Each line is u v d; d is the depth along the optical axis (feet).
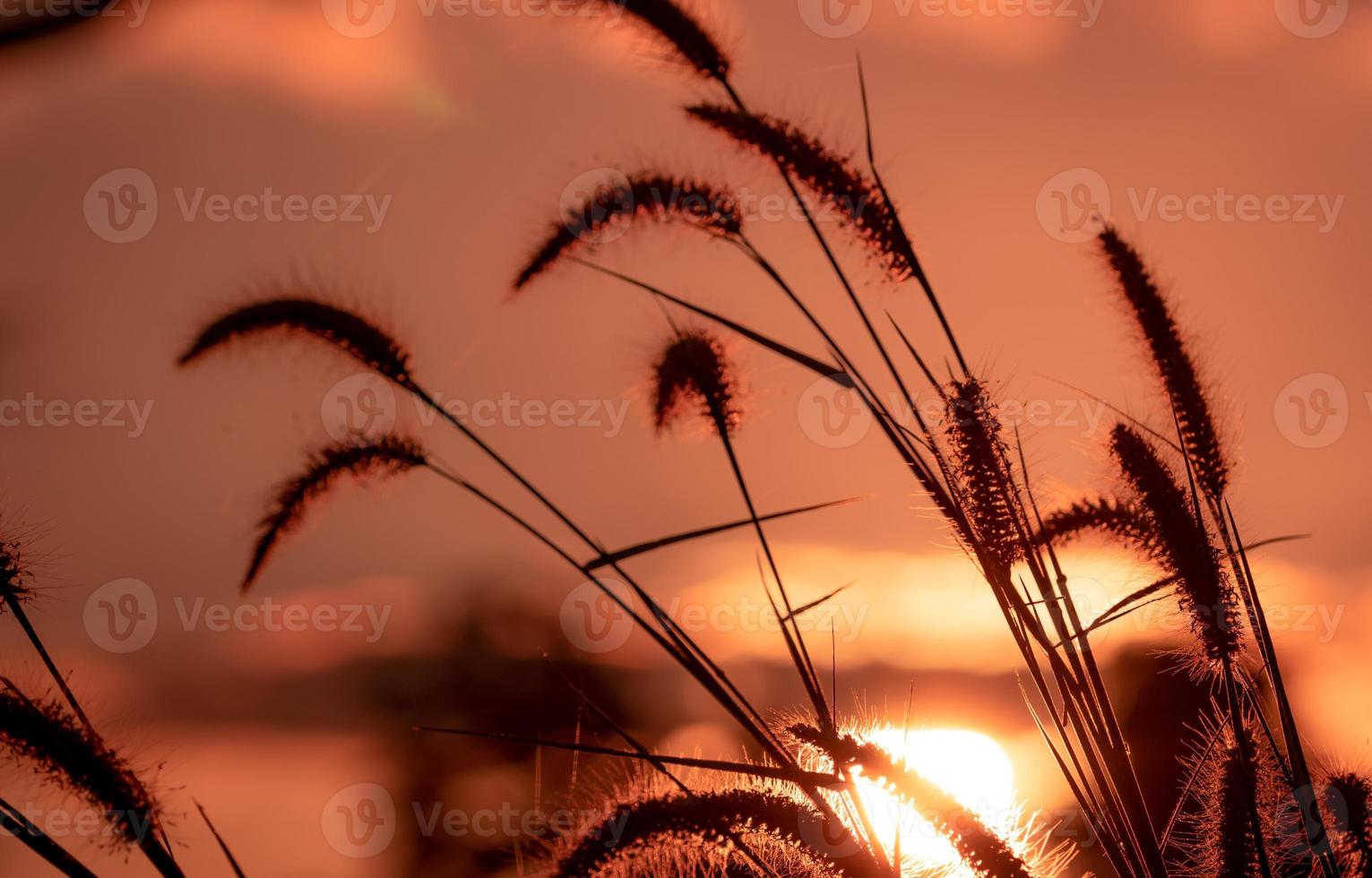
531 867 6.78
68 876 6.66
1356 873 6.76
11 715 6.64
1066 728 6.88
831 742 6.66
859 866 6.66
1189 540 6.86
